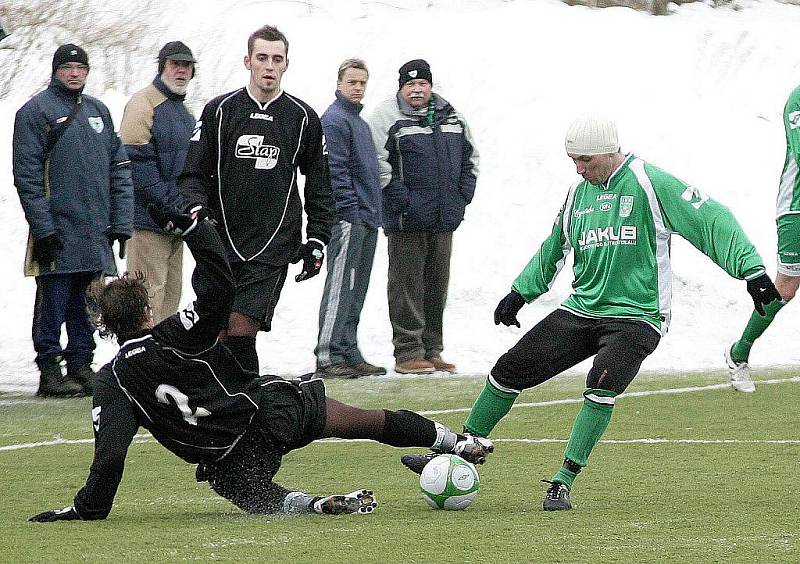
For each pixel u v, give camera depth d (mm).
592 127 23391
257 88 27859
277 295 28234
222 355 20688
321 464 27719
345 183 40156
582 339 23859
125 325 20609
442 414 34281
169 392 20406
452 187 41625
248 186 27734
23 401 36844
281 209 28078
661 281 23469
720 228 22703
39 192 35688
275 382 21359
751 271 22297
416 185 41219
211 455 21000
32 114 35594
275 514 21641
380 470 26938
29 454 28953
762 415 33969
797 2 86188
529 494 23891
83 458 28422
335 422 21531
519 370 24031
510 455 28625
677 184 23219
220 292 19922
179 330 20234
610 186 23578
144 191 37188
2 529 20172
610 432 31594
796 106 35625
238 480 21438
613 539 19016
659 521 20672
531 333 24172
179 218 19578
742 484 24578
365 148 40562
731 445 29516
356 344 41750
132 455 28891
